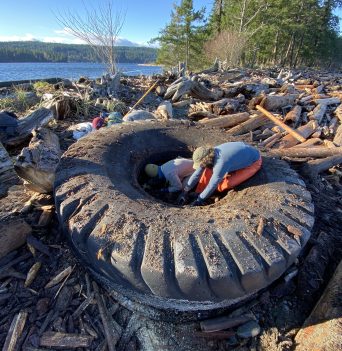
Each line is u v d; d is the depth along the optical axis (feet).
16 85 28.40
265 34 98.22
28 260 8.87
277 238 7.71
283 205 8.86
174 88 25.12
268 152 13.25
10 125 14.65
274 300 8.89
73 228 7.68
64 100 18.63
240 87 27.35
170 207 8.96
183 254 6.96
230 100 23.73
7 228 8.69
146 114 17.78
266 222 8.07
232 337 8.10
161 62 102.89
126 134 12.67
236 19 88.84
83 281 8.58
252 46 97.71
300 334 7.91
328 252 10.34
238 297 7.66
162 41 98.43
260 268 7.06
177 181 12.61
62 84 26.48
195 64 93.66
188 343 7.93
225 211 8.71
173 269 6.84
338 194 14.29
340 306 7.63
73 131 16.19
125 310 8.25
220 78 38.19
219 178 10.49
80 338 7.52
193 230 7.59
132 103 24.70
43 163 10.35
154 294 7.07
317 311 8.03
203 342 7.99
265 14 92.89
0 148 11.16
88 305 8.16
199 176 11.48
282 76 43.93
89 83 26.96
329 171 15.85
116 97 24.66
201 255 7.06
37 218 10.02
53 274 8.62
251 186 10.77
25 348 7.16
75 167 9.73
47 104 19.03
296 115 21.22
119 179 10.05
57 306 8.00
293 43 122.62
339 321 7.29
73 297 8.25
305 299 8.95
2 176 11.13
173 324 8.17
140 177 13.17
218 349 7.93
